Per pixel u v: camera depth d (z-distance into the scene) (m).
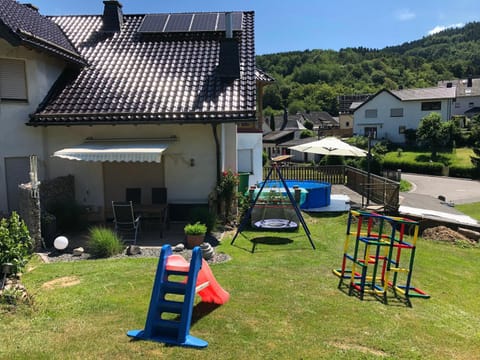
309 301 9.91
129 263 12.72
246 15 25.98
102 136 18.55
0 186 17.39
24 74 17.77
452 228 21.45
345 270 12.57
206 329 8.24
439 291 11.85
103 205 19.08
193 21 24.67
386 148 83.38
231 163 21.25
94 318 8.65
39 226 14.35
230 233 17.52
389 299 10.64
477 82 112.25
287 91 176.25
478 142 68.19
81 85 19.75
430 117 78.00
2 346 7.34
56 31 22.09
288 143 100.44
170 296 10.07
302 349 7.51
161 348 7.43
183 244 15.15
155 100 18.58
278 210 19.36
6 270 9.69
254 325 8.45
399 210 23.14
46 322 8.41
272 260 13.46
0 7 19.06
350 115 118.19
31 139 18.08
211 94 18.94
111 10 24.11
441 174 64.69
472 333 8.91
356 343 7.88
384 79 172.62
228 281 11.10
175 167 18.66
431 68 182.62
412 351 7.71
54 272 11.73
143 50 22.47
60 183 17.66
